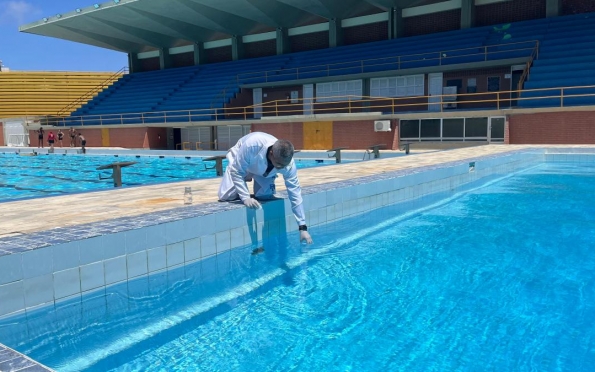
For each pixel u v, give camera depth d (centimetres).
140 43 3544
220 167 1030
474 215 675
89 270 352
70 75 4009
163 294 379
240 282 405
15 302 310
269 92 2781
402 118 1989
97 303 356
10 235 362
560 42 2042
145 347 287
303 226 439
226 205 488
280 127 2272
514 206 739
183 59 3522
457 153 1300
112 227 388
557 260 457
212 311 341
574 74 1834
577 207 725
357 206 663
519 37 2170
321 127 2150
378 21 2708
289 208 542
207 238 444
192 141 2789
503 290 376
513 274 417
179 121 2783
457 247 508
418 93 2339
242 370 257
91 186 1238
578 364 256
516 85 2142
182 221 421
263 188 518
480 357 265
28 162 2033
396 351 275
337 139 2112
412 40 2514
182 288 392
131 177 1426
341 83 2533
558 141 1705
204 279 413
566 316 322
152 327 315
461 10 2442
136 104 3084
